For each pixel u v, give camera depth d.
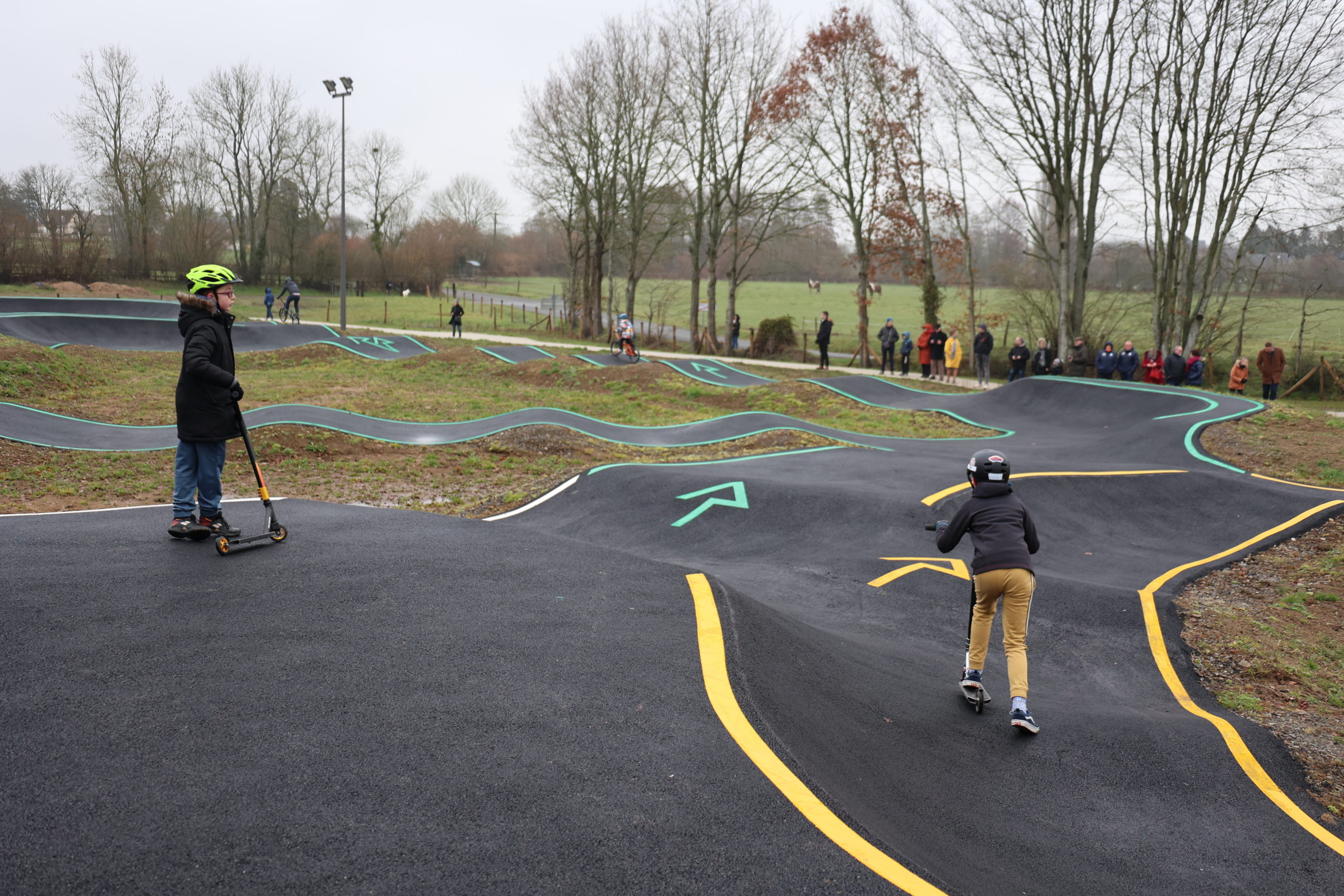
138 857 2.77
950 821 4.10
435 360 29.03
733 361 32.34
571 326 47.94
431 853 2.89
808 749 4.22
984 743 5.19
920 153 32.59
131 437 14.35
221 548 5.80
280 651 4.40
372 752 3.51
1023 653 5.34
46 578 5.16
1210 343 30.69
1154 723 5.78
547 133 41.31
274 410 15.78
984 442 16.86
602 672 4.49
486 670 4.38
